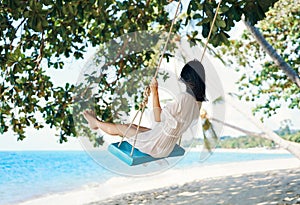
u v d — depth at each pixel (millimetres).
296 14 10750
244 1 4688
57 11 5906
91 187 17750
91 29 7223
